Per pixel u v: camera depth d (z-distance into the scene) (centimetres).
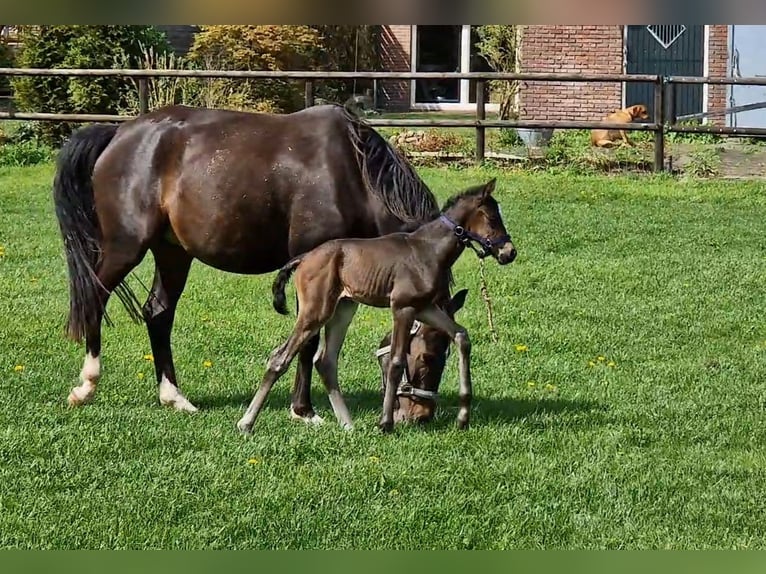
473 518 616
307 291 723
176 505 622
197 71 1730
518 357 966
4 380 853
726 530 611
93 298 794
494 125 1712
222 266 801
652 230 1409
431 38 2698
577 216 1467
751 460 717
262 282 1208
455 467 685
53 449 700
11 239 1340
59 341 973
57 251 1299
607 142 1888
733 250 1332
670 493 659
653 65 2338
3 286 1155
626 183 1647
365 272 715
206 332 1020
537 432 759
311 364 768
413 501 635
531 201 1534
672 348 1001
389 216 774
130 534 591
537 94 2277
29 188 1593
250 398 842
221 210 773
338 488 647
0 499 627
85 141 796
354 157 775
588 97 2272
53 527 596
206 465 677
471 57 2694
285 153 774
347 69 2594
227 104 1952
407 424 766
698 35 2319
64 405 796
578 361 958
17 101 1934
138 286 1177
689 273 1239
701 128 1702
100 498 630
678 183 1656
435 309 734
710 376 912
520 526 608
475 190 721
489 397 848
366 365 931
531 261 1280
